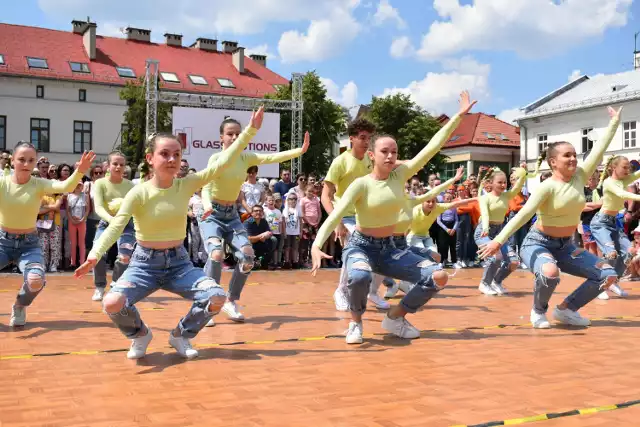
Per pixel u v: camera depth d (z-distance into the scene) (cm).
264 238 1166
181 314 616
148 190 416
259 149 2531
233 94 4575
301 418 291
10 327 539
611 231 780
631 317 611
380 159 475
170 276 427
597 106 3725
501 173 809
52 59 4172
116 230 402
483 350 448
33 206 541
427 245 788
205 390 341
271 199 1214
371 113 4281
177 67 4647
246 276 576
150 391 338
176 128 2398
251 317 602
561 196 533
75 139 4131
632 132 3606
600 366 397
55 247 1065
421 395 330
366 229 484
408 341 483
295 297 764
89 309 646
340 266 1275
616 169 763
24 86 3984
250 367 395
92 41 4328
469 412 301
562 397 326
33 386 348
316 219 1244
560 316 561
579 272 547
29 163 534
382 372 381
